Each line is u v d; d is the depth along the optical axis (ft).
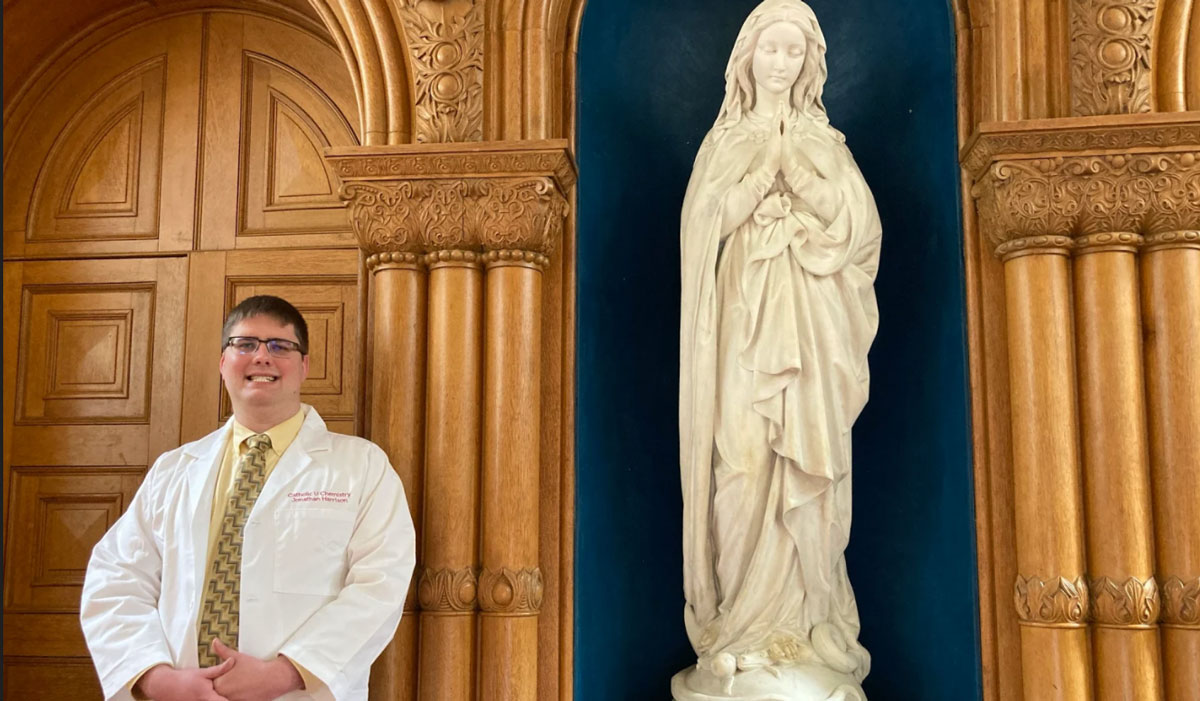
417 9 9.73
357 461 8.48
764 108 9.47
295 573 7.91
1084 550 8.75
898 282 10.28
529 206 9.31
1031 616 8.71
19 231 11.94
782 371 8.79
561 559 9.54
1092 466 8.77
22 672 11.46
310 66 11.77
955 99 10.00
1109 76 9.16
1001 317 9.50
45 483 11.69
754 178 9.13
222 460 8.34
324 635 7.66
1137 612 8.43
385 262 9.49
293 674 7.50
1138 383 8.77
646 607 10.08
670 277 10.61
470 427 9.25
